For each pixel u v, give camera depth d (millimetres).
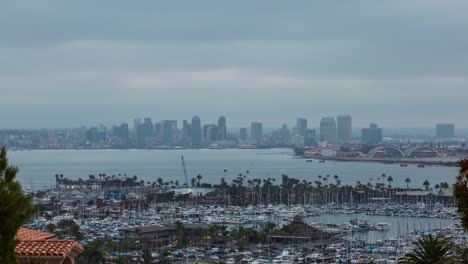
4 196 34562
